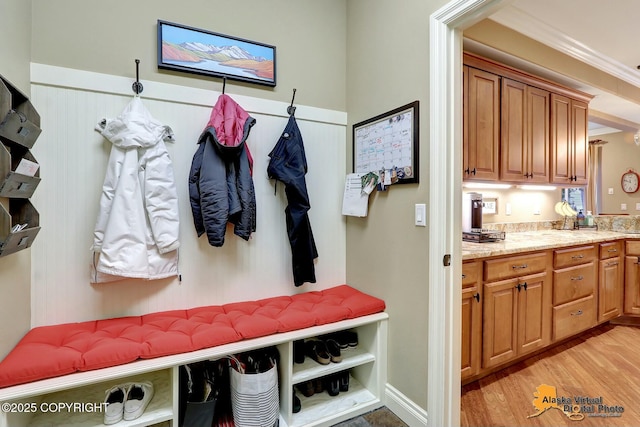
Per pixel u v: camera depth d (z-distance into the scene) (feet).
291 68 6.40
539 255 7.20
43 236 4.63
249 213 5.48
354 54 6.71
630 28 7.84
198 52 5.54
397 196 5.50
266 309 5.42
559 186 10.17
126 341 4.09
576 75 9.12
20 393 3.34
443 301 4.66
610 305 9.21
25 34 4.32
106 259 4.53
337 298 6.05
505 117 7.88
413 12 5.11
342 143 6.97
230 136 5.36
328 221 6.86
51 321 4.69
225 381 5.06
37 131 3.86
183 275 5.50
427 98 4.85
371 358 5.69
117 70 5.01
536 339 7.18
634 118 12.80
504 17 7.17
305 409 5.28
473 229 7.73
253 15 6.03
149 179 4.91
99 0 4.90
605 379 6.57
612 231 10.72
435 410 4.70
